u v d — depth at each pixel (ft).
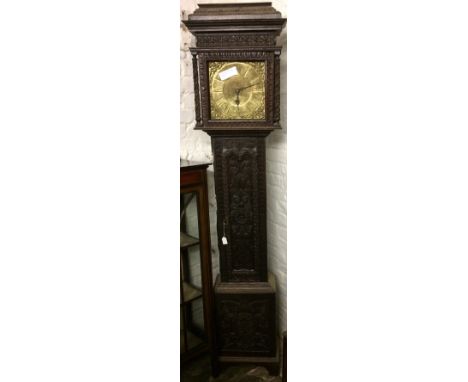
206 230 5.18
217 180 4.80
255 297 5.08
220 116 4.53
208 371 5.27
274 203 4.96
